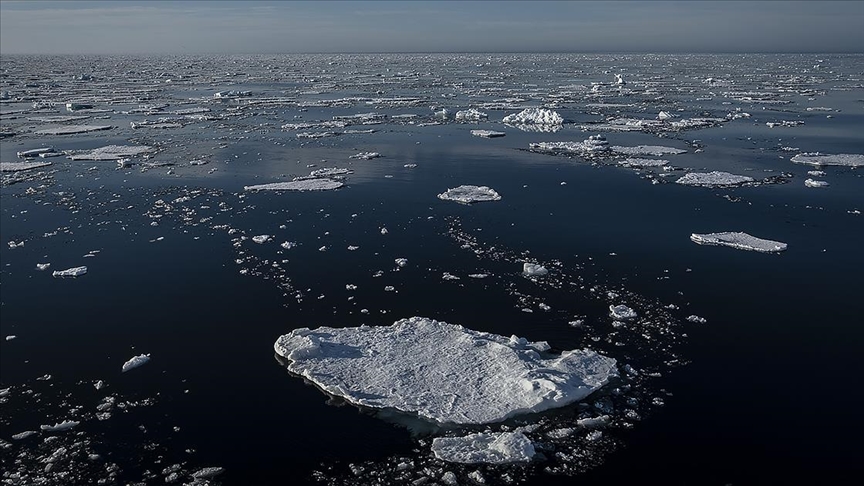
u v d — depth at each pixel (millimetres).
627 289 21844
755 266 23641
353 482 13047
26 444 14492
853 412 14969
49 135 55688
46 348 18625
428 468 13344
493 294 21625
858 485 12711
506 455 13523
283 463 13648
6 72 148125
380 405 15352
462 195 33500
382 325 19562
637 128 56562
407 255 25297
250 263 24656
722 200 32344
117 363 17797
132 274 23781
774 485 12781
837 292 21281
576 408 15250
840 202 31766
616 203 32062
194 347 18500
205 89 102938
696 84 103625
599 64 190000
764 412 15031
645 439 14172
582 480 12977
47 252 26281
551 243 26391
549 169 40062
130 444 14383
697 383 16266
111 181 38062
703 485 12812
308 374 16734
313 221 29766
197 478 13219
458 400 15430
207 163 43219
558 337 18703
